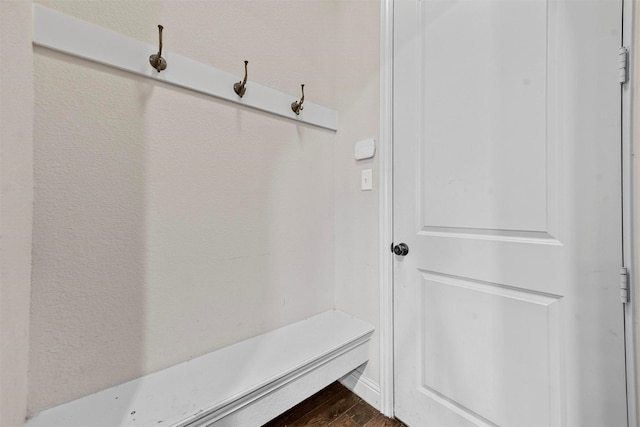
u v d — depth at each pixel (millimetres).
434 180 1146
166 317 1016
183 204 1046
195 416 802
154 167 977
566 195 826
